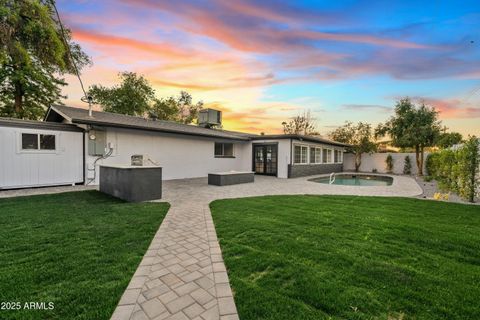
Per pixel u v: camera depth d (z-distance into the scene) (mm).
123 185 6297
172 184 10180
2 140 7184
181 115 29297
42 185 7969
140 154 10555
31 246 3066
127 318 1751
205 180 11656
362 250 3045
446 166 9188
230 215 4844
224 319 1758
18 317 1723
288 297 2035
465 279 2354
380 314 1822
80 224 4078
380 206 5781
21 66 13359
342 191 8594
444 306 1919
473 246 3209
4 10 6754
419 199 6824
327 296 2035
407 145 16172
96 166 9141
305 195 7555
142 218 4523
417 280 2314
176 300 1989
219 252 3004
